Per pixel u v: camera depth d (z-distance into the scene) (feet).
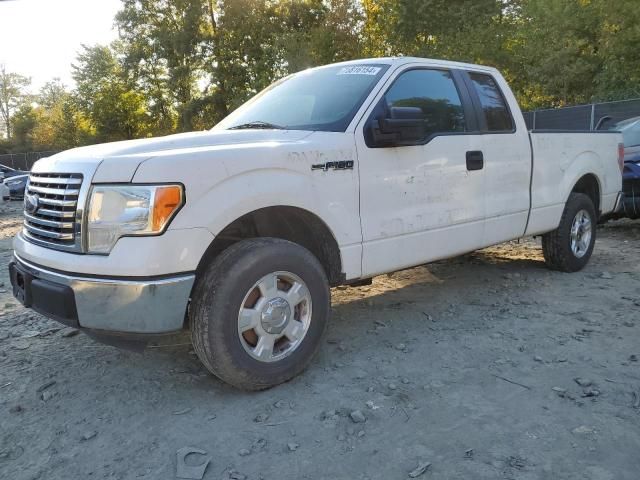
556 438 9.29
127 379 12.00
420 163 13.74
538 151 17.43
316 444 9.32
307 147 11.66
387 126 12.55
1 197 53.42
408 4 89.30
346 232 12.30
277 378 11.17
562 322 14.80
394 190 13.20
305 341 11.59
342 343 13.65
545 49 86.22
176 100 141.79
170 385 11.65
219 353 10.37
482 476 8.34
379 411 10.32
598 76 78.28
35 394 11.41
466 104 15.48
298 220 12.46
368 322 15.20
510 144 16.37
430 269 20.99
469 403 10.53
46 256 10.61
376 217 12.89
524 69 92.27
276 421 10.07
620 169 21.62
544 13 86.22
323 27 98.07
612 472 8.38
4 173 80.33
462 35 89.45
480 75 16.47
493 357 12.64
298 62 94.89
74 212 10.27
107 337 10.36
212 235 10.26
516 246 24.93
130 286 9.70
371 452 9.05
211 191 10.27
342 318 15.61
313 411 10.39
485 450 9.00
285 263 11.11
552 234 19.25
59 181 10.71
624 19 73.41
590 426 9.62
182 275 10.01
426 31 93.04
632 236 27.37
